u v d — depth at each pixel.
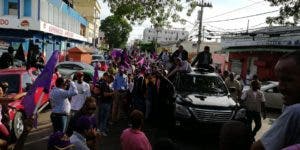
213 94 11.02
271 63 29.12
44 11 28.75
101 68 23.36
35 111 6.02
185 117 10.04
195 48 65.50
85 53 32.91
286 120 1.83
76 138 4.59
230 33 34.25
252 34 30.02
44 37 30.36
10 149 6.79
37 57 18.27
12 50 16.50
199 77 11.62
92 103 5.80
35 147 9.01
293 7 17.31
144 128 11.68
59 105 8.11
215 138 10.64
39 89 6.30
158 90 12.35
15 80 10.72
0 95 7.35
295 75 1.93
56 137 4.12
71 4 47.94
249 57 33.50
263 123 13.77
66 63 21.02
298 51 1.99
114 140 10.01
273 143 1.86
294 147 1.63
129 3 22.95
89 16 78.94
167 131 11.34
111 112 12.28
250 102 10.00
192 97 10.53
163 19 23.81
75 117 5.73
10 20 25.19
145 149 5.10
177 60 12.26
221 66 42.09
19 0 26.30
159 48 77.94
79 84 9.50
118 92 12.27
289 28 28.94
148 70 14.31
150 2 23.33
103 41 90.00
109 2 23.23
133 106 12.97
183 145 9.86
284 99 2.02
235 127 2.28
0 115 6.70
